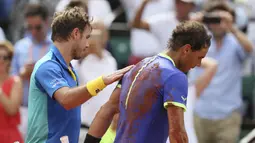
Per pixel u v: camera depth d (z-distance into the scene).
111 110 15.74
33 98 15.78
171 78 14.57
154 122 14.75
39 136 15.70
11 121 21.88
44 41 26.23
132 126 14.81
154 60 15.05
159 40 27.88
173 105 14.44
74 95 15.20
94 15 30.73
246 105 30.12
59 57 15.78
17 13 34.06
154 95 14.66
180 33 14.98
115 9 33.06
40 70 15.58
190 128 22.59
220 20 26.61
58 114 15.65
